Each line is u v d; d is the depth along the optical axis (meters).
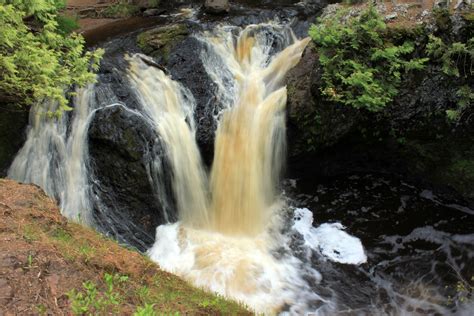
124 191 8.34
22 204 5.21
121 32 11.03
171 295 4.82
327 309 7.12
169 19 11.82
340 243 8.54
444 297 7.39
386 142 9.16
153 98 8.95
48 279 3.95
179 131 8.84
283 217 8.99
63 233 5.04
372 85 8.13
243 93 9.65
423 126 8.80
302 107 8.69
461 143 8.77
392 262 8.16
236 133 9.16
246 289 7.36
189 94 9.31
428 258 8.23
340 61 8.43
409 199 9.40
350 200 9.45
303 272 7.85
